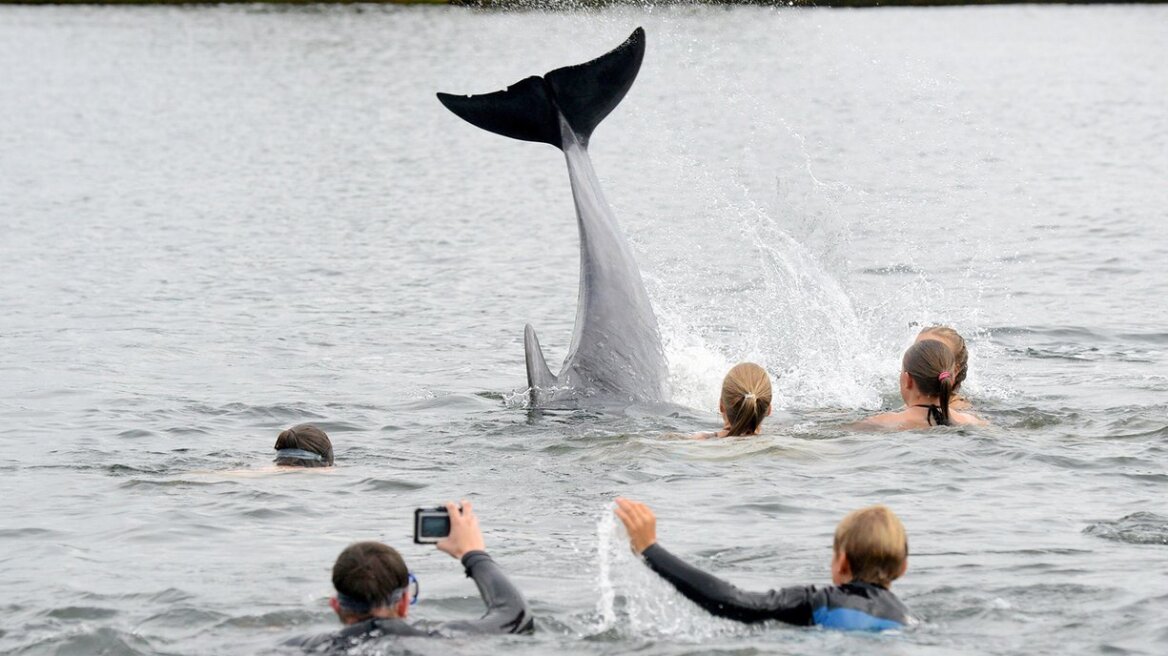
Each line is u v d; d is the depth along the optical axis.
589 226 38.53
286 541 26.92
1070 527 26.98
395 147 116.00
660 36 180.38
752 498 29.22
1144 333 48.88
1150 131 115.06
